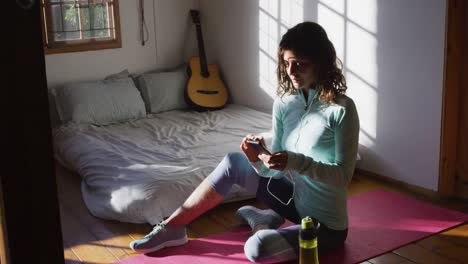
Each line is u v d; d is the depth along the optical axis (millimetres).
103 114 4465
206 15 5125
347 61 3758
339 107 2248
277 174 2445
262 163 2398
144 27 4961
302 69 2203
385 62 3484
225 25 4906
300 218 2494
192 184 3020
